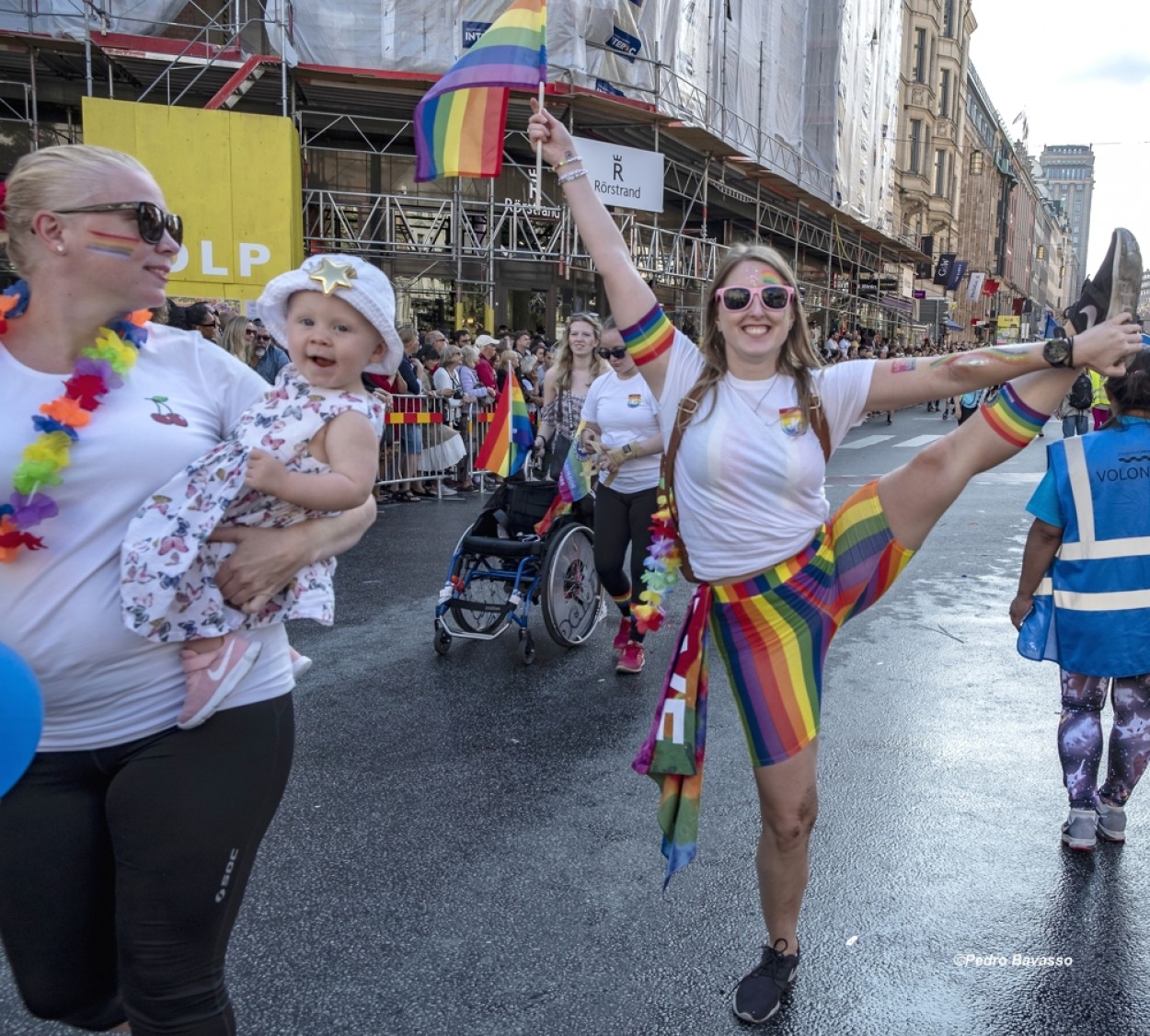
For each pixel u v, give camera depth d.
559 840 3.37
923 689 4.95
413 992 2.55
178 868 1.65
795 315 2.36
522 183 16.84
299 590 1.82
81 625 1.63
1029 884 3.12
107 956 1.77
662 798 2.47
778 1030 2.43
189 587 1.68
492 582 5.77
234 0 12.83
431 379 10.96
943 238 50.59
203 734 1.71
